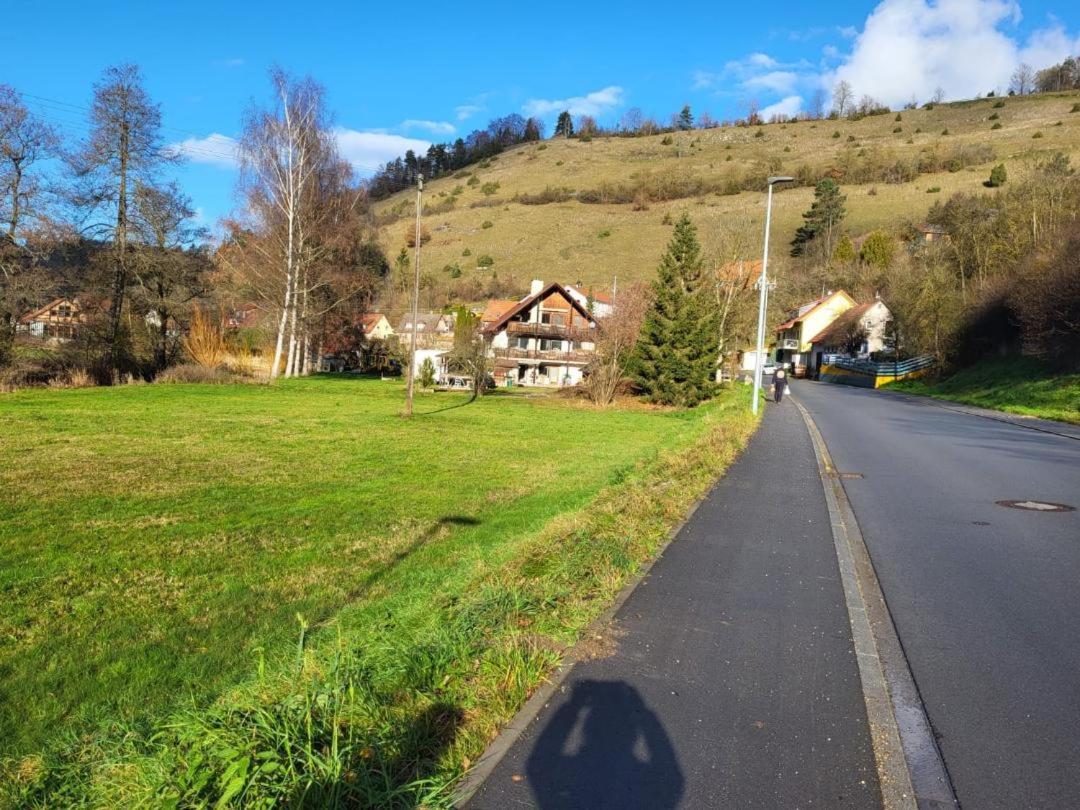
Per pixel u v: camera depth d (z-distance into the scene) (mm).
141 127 36344
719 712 3824
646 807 2938
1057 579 6711
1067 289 30703
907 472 13375
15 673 5246
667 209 113688
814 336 74000
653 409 34438
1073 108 120438
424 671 3855
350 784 2744
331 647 4391
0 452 15734
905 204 91875
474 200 134125
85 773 3445
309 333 48594
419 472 14844
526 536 7895
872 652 4773
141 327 40531
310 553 8570
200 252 40906
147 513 10461
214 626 6215
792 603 5676
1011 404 30000
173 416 23875
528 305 60562
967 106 142250
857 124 147125
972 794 3236
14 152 31297
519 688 3822
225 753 2768
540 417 28875
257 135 40000
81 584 7258
